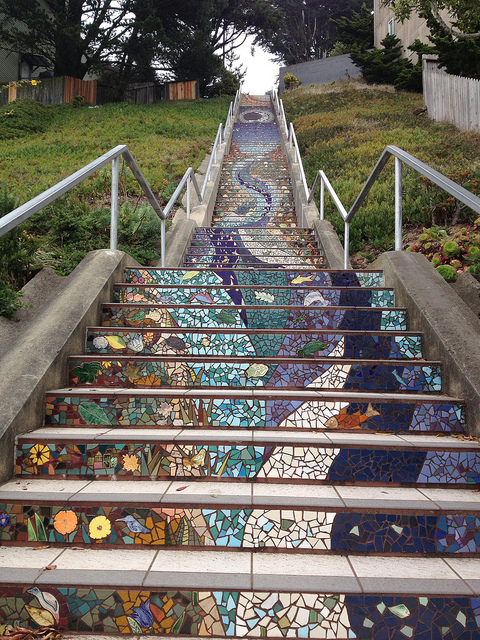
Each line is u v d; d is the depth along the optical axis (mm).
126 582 1544
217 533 1787
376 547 1762
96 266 3414
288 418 2303
